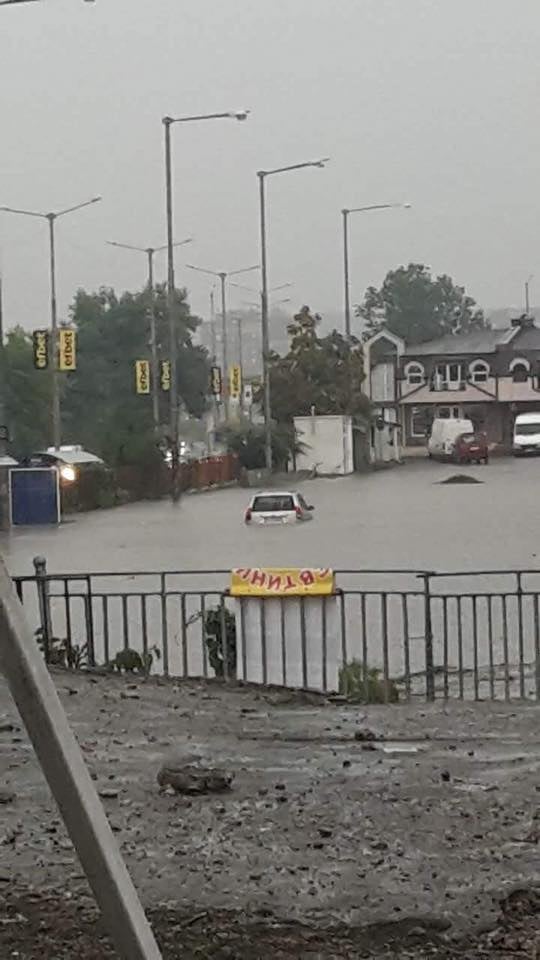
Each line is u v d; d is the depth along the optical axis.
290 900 12.70
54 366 121.56
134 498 120.88
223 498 120.50
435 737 21.67
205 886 13.09
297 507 88.31
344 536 76.94
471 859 14.02
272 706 24.84
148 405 174.25
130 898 6.18
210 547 71.94
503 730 22.48
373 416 175.50
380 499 109.94
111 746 20.44
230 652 28.45
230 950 11.43
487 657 34.66
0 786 17.62
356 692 27.00
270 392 159.38
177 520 94.25
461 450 173.12
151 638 37.50
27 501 92.56
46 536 82.44
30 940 11.53
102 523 93.00
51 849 14.50
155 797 16.84
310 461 155.00
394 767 18.97
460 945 11.66
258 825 15.45
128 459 122.31
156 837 14.88
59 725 6.05
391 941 11.73
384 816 15.94
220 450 159.50
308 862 13.95
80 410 194.50
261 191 142.25
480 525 82.62
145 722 22.64
